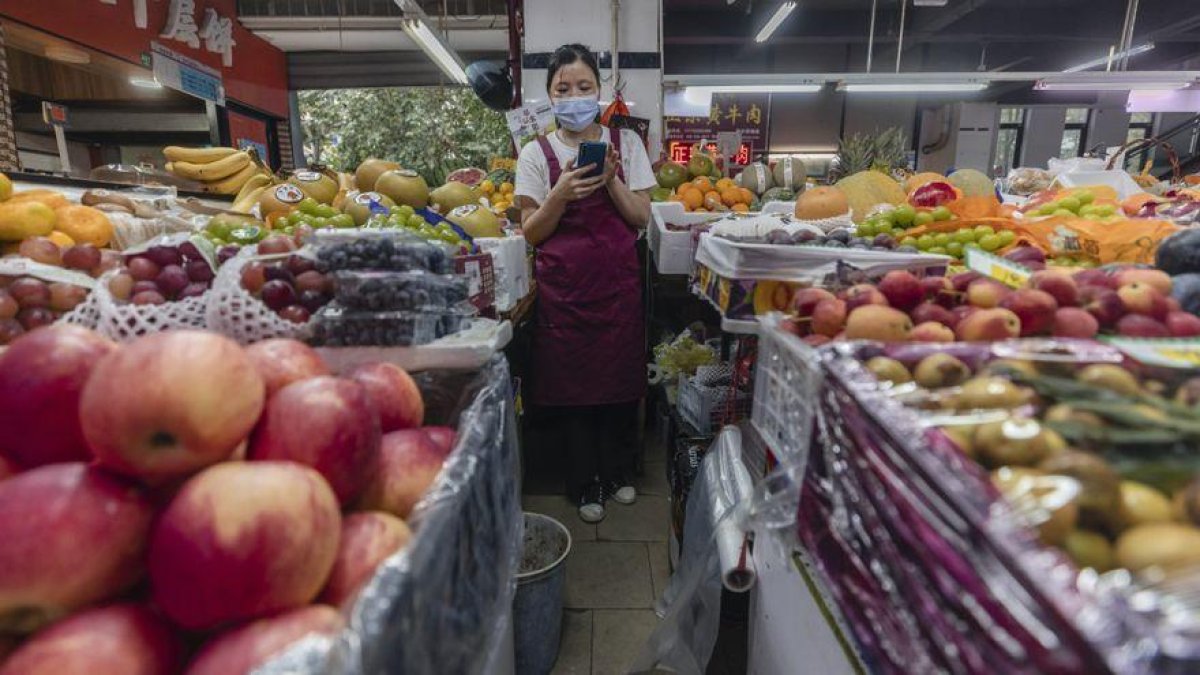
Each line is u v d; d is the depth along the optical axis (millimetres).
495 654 843
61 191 1841
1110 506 501
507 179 3627
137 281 1017
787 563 908
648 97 3785
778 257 1221
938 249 1458
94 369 519
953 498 488
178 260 1059
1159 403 612
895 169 3797
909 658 529
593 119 2199
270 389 678
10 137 3803
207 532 462
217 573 459
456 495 644
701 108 4414
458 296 1156
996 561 439
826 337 887
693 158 3332
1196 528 481
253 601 471
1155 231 1292
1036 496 509
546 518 1716
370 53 7121
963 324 843
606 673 1594
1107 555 480
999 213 1669
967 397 628
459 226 1810
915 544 526
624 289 2193
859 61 10203
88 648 433
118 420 485
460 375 1007
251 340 957
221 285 947
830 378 713
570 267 2139
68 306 998
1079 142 10250
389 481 692
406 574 485
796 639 966
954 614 469
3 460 550
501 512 897
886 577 577
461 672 651
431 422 1031
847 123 10164
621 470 2496
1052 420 595
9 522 446
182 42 5418
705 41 9336
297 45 6902
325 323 965
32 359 546
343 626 432
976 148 9516
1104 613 370
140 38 4941
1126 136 10016
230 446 544
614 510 2350
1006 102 9812
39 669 420
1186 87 4301
